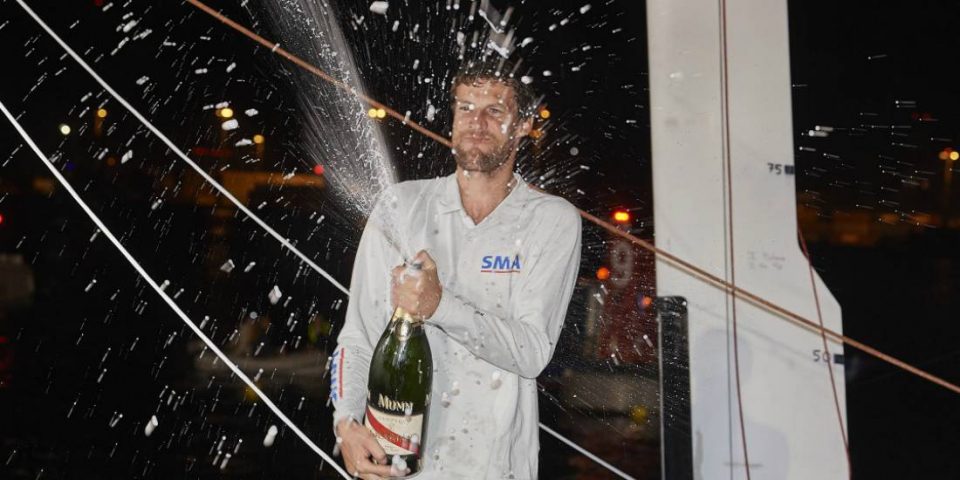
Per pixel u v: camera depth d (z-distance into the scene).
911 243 16.06
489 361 2.35
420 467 2.39
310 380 7.40
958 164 15.16
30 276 9.93
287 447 5.84
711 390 2.63
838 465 2.63
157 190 11.69
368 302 2.58
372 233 2.61
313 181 10.73
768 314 2.63
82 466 5.27
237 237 10.81
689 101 2.63
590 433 6.06
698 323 2.63
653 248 2.64
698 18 2.63
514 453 2.46
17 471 5.11
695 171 2.64
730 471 2.63
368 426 2.38
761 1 2.62
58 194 11.66
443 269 2.50
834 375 2.63
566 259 2.50
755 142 2.63
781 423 2.63
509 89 2.47
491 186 2.53
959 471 6.13
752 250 2.63
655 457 5.68
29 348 8.01
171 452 5.62
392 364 2.35
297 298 9.43
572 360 6.86
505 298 2.48
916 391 8.15
